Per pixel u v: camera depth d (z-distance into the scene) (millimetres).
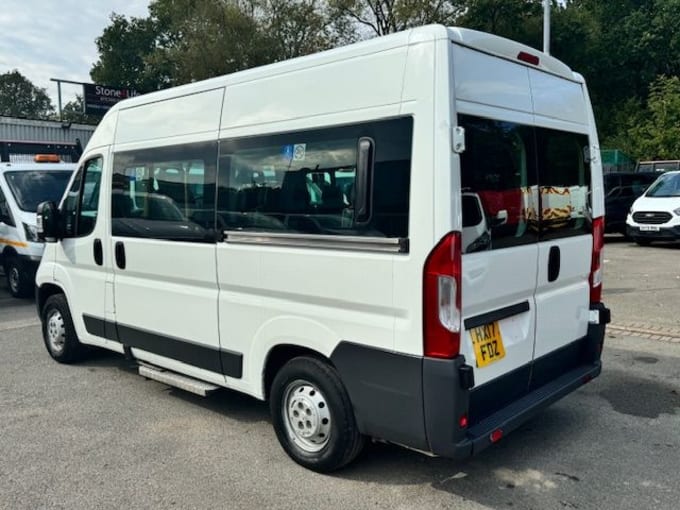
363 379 3467
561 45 33812
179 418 4793
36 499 3586
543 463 3945
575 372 4285
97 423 4707
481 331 3398
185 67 32625
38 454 4176
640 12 35375
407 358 3244
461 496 3559
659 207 14336
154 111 4789
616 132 33312
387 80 3273
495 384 3514
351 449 3676
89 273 5562
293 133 3744
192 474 3867
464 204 3176
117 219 5129
